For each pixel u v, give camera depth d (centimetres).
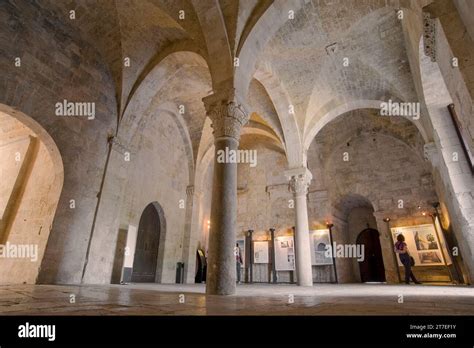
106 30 997
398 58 1109
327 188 1789
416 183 1585
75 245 862
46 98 841
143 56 1073
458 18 457
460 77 443
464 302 350
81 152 923
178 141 1579
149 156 1345
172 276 1395
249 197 2023
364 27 1009
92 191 941
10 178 1080
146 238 1315
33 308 255
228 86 701
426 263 1438
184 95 1391
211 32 778
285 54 1111
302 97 1265
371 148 1777
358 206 1967
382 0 890
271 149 2066
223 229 586
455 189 898
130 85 1083
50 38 877
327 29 1016
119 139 1042
